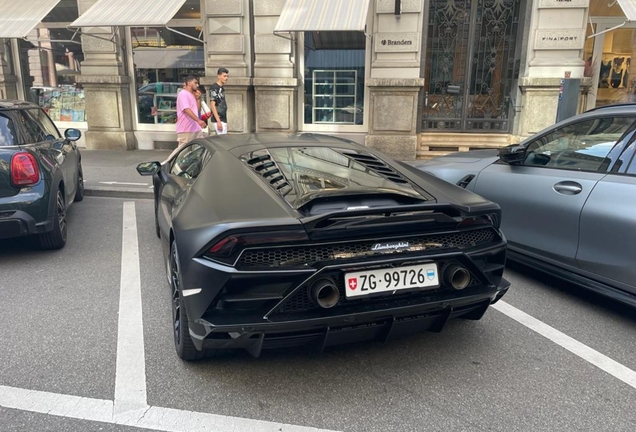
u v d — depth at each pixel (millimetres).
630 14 8102
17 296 4125
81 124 12375
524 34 9641
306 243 2635
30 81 12461
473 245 3021
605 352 3309
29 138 5035
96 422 2572
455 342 3416
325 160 3516
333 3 9086
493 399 2791
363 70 10445
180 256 2814
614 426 2570
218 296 2617
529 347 3361
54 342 3371
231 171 3291
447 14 10047
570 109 9406
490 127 10391
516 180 4418
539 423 2594
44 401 2734
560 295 4246
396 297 2801
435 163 5414
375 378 2984
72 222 6426
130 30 11438
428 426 2566
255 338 2629
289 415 2643
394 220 2717
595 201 3754
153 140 11867
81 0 11070
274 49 10219
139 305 3982
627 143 3734
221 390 2854
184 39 11375
